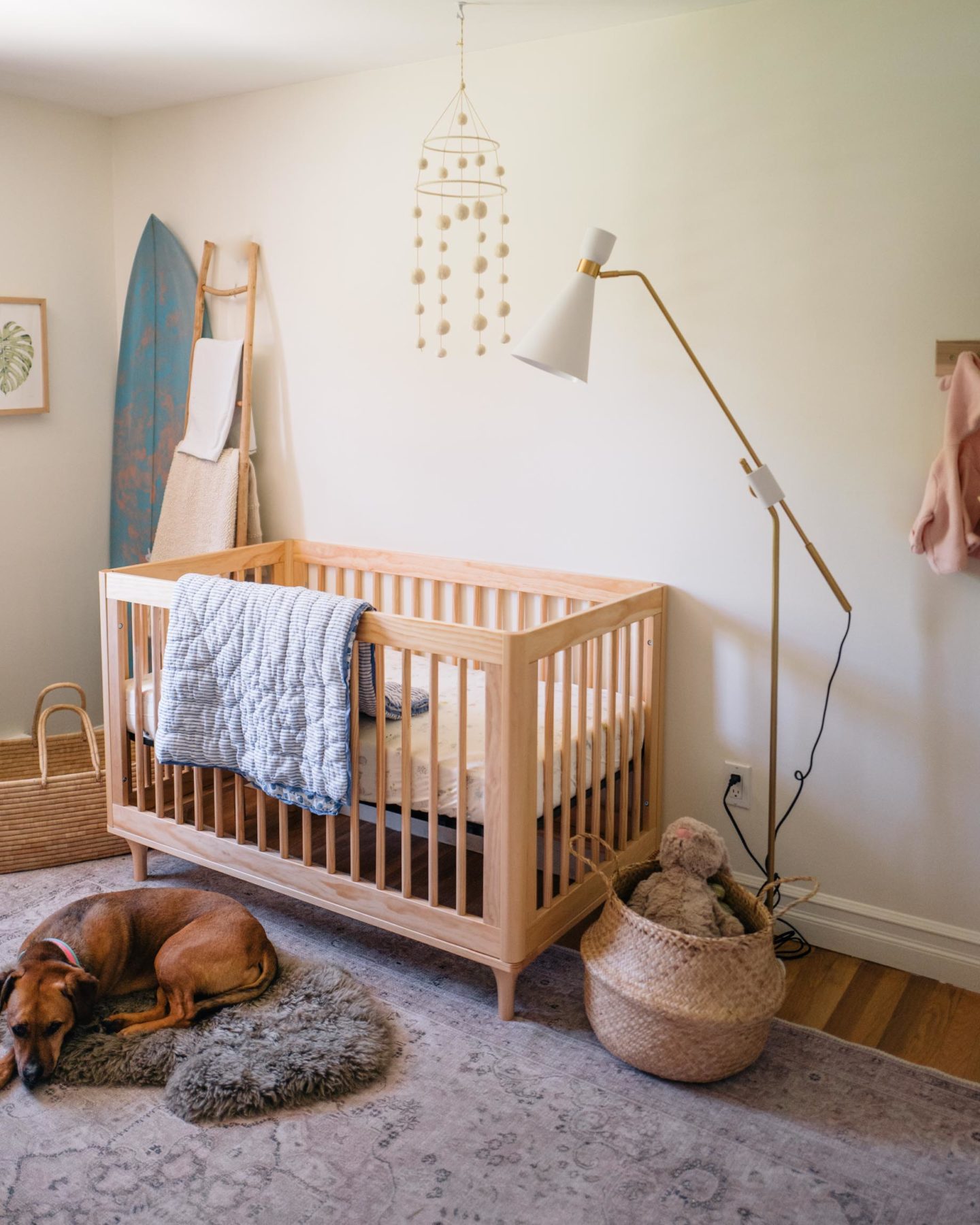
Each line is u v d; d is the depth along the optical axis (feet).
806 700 8.38
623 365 8.80
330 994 7.49
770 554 8.38
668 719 9.07
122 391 12.06
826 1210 5.74
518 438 9.46
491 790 7.13
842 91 7.59
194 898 7.95
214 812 9.18
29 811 9.67
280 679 7.84
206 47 9.20
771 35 7.79
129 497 12.15
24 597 11.76
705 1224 5.62
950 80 7.22
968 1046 7.25
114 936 7.54
